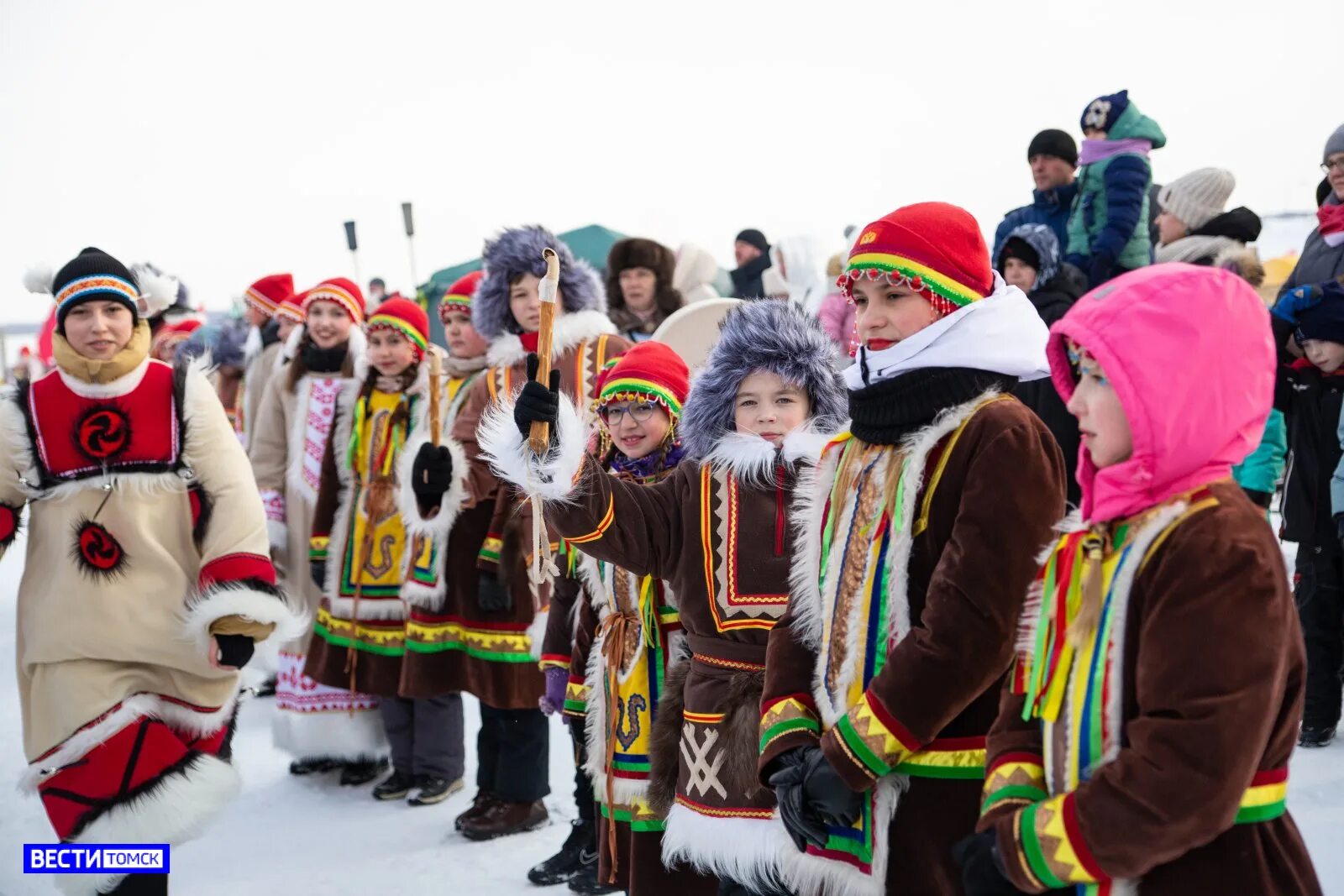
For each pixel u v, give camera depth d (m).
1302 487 4.06
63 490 2.99
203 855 3.82
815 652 2.03
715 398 2.48
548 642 3.21
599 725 2.77
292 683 4.53
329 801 4.34
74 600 2.95
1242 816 1.43
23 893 3.45
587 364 3.93
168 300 3.20
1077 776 1.48
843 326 6.96
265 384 5.80
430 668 4.02
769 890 2.19
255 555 3.06
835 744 1.81
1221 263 5.32
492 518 3.90
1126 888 1.44
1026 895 1.51
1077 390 1.55
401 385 4.39
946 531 1.87
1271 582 1.36
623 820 2.70
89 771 2.88
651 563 2.39
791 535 2.33
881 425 1.97
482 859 3.69
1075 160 5.56
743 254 8.47
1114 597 1.47
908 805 1.85
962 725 1.86
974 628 1.74
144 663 2.97
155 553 3.01
